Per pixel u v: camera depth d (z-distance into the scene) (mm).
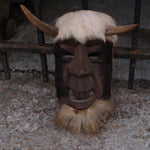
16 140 1632
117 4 2908
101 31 1487
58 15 2639
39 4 2148
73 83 1526
